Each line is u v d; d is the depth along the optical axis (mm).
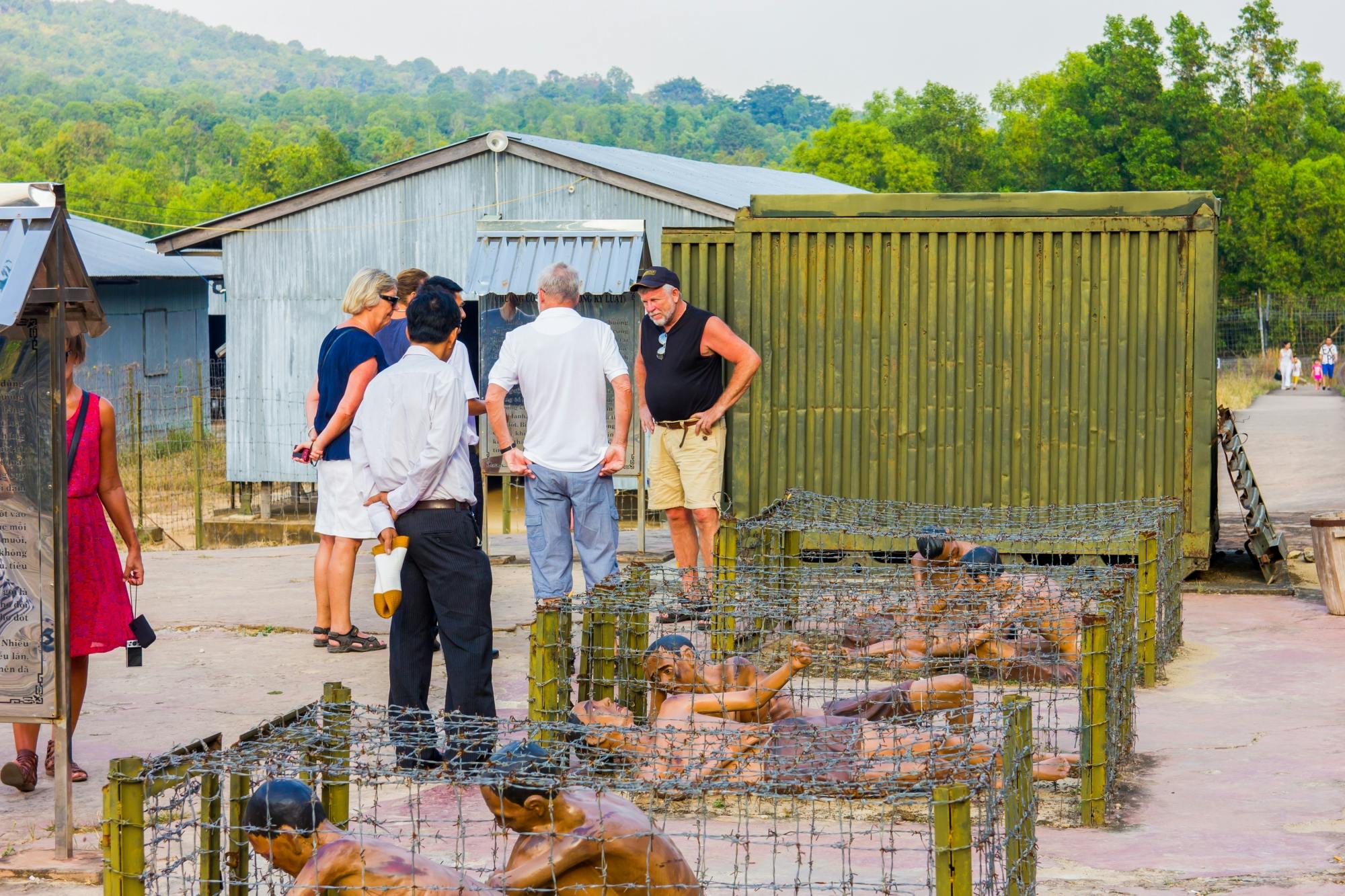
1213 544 11188
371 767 4109
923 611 6832
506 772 3809
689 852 4801
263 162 84000
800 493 10430
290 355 19562
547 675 5609
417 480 5824
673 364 9023
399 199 19469
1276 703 7254
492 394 7715
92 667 8297
